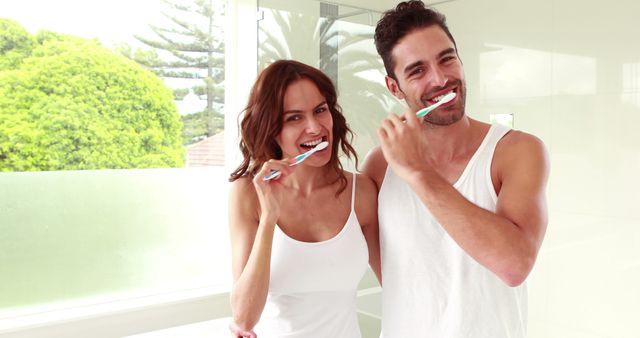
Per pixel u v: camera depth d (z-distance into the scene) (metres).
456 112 1.07
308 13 2.35
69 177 2.19
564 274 2.14
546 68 2.14
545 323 2.21
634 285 1.94
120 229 2.30
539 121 2.18
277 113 1.25
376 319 2.41
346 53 2.43
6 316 2.08
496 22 2.29
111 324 2.19
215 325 2.42
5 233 2.07
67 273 2.19
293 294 1.27
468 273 1.10
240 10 2.45
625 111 1.92
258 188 1.20
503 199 1.03
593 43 1.99
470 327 1.10
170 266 2.42
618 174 1.96
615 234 1.98
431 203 0.96
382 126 1.01
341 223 1.29
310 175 1.30
